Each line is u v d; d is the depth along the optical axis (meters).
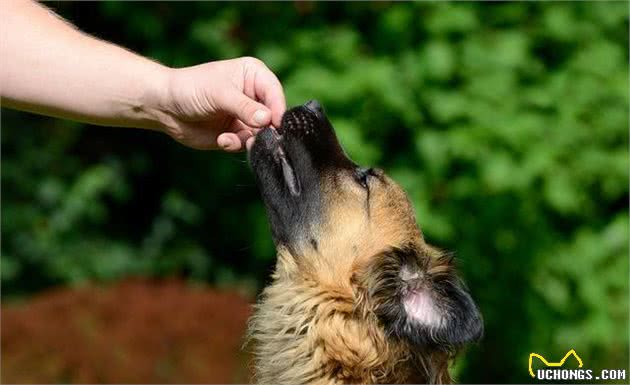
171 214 11.44
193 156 11.34
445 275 5.06
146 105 4.87
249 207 10.59
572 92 9.81
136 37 10.88
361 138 9.59
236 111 4.82
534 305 10.38
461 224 9.88
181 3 10.41
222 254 11.59
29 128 11.78
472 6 9.84
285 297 5.29
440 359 4.99
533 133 9.45
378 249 5.26
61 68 4.67
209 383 8.16
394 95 9.48
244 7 10.20
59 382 8.02
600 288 10.23
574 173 9.66
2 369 7.98
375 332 5.04
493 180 9.32
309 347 5.16
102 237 11.69
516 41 9.71
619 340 10.43
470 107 9.50
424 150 9.48
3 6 4.69
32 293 11.52
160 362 8.14
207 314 8.39
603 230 10.43
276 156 5.34
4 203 11.51
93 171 11.33
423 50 9.68
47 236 11.41
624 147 9.92
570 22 9.90
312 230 5.33
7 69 4.62
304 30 9.98
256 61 5.09
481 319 5.00
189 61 10.34
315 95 9.48
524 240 10.11
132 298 8.43
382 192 5.47
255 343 5.53
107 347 8.09
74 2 10.89
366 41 10.02
